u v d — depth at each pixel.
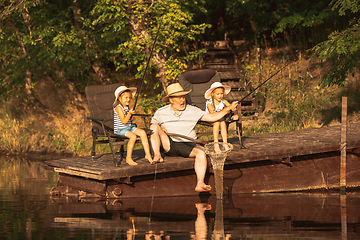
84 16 27.30
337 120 22.91
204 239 8.59
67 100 32.03
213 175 13.64
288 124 23.41
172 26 22.33
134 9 22.41
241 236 8.81
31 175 17.67
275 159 14.33
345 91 25.23
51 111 31.11
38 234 9.07
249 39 34.25
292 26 31.50
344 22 30.48
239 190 13.91
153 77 31.88
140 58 22.83
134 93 14.05
